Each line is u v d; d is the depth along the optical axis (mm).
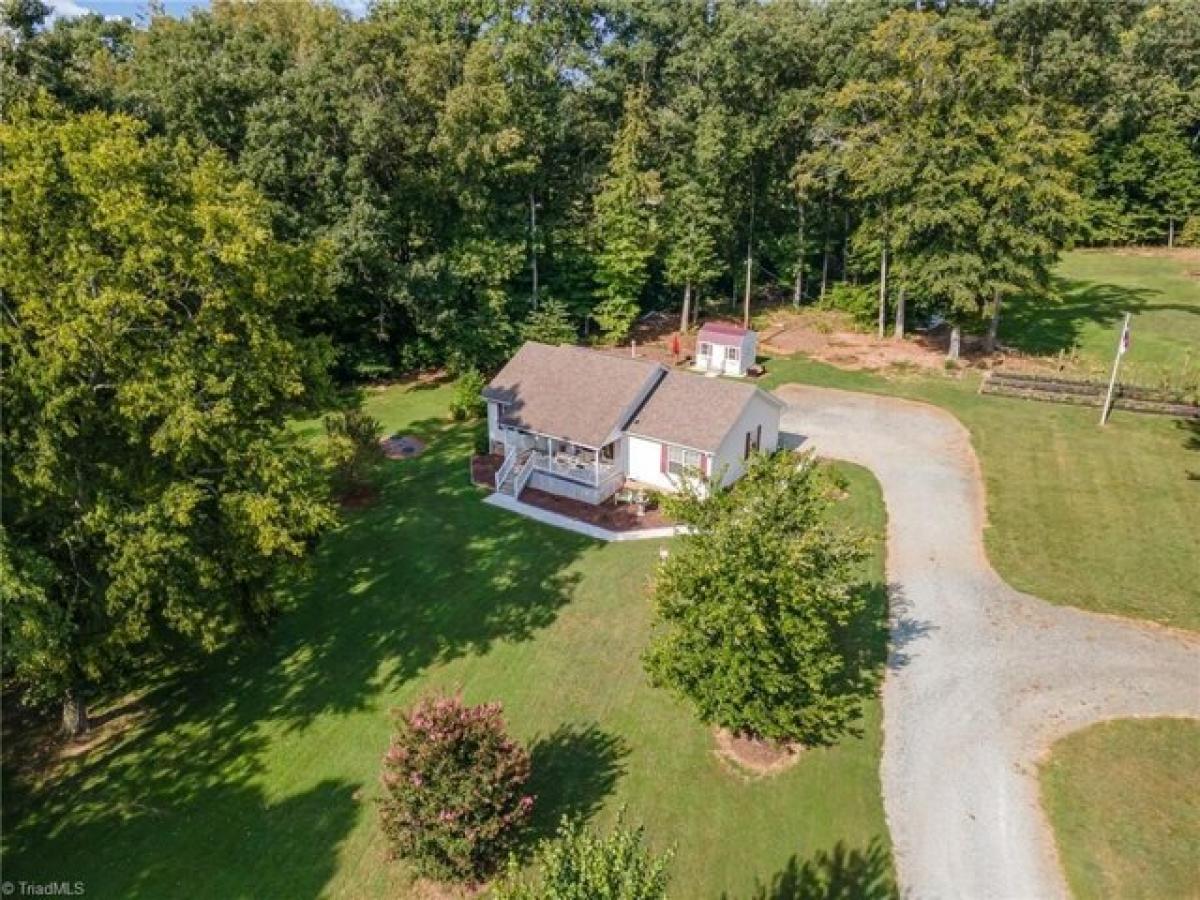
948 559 25797
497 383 34531
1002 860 15562
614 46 51781
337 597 24828
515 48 43125
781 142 51844
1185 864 15312
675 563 17531
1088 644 21609
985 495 29875
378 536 28328
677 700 18406
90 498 17312
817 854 15758
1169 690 19875
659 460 31031
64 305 16328
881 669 20844
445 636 22875
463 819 14906
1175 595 23531
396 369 46875
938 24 43562
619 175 47062
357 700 20469
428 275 41531
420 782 14766
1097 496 29375
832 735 18719
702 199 48781
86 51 43594
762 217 56125
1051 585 24250
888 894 14922
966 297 41156
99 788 17906
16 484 15797
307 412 23219
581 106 49656
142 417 17125
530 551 27281
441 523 29219
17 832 16766
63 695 19016
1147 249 70438
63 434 16500
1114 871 15242
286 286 21172
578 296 49594
